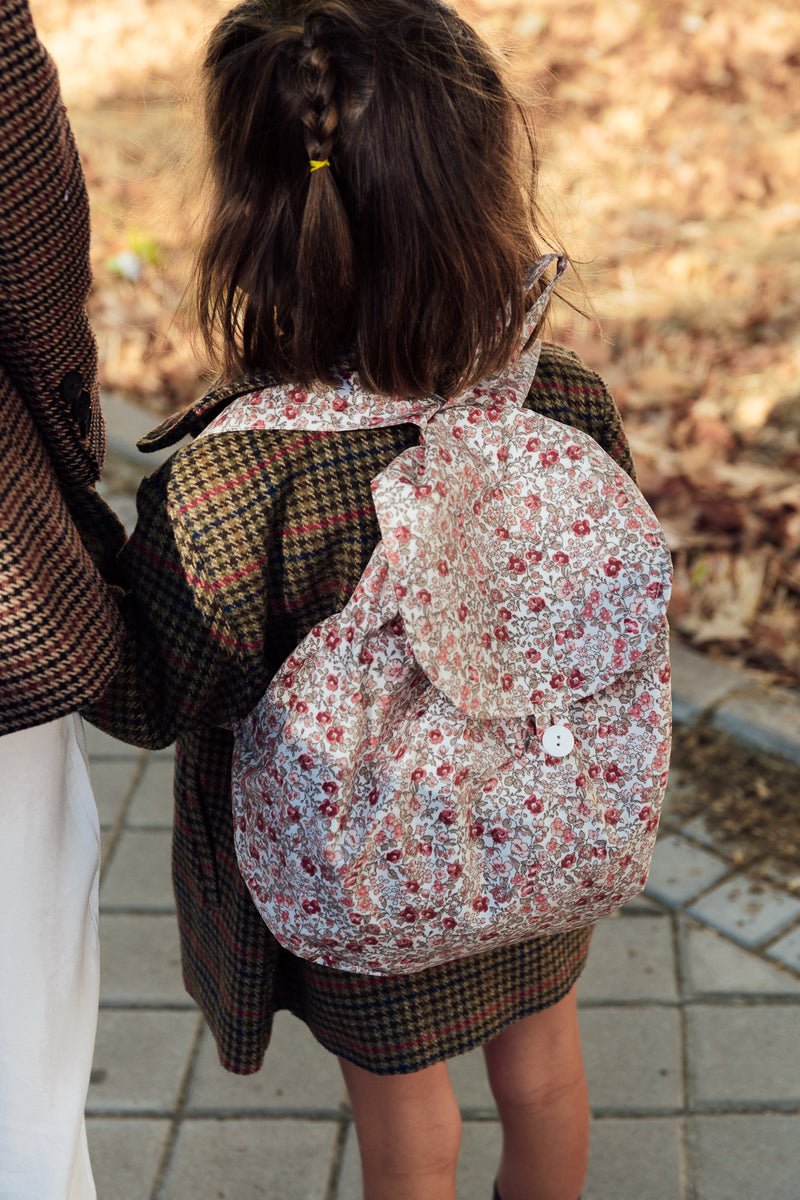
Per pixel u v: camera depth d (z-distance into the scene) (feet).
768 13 25.03
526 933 4.79
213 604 4.28
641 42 24.52
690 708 10.12
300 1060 7.80
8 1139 4.50
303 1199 6.96
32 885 4.46
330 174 4.05
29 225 3.75
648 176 19.71
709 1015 7.89
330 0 3.99
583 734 4.68
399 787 4.35
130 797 9.92
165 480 4.27
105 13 28.27
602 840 4.64
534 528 4.53
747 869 8.85
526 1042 5.62
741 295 16.55
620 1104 7.38
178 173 4.88
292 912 4.53
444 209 4.08
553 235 5.24
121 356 16.21
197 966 5.51
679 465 13.17
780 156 20.12
